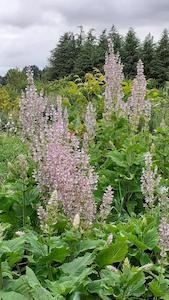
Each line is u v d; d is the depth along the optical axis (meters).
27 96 6.09
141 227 4.50
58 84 18.00
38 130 6.02
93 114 7.15
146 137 7.45
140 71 7.62
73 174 4.31
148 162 5.02
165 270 4.15
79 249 3.85
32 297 2.84
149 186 4.98
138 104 7.50
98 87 10.86
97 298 3.41
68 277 3.32
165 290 3.74
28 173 5.23
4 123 13.16
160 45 34.94
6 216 4.73
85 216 4.20
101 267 3.76
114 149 6.68
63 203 4.25
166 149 6.88
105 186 5.92
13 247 3.55
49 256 3.56
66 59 37.97
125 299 3.44
